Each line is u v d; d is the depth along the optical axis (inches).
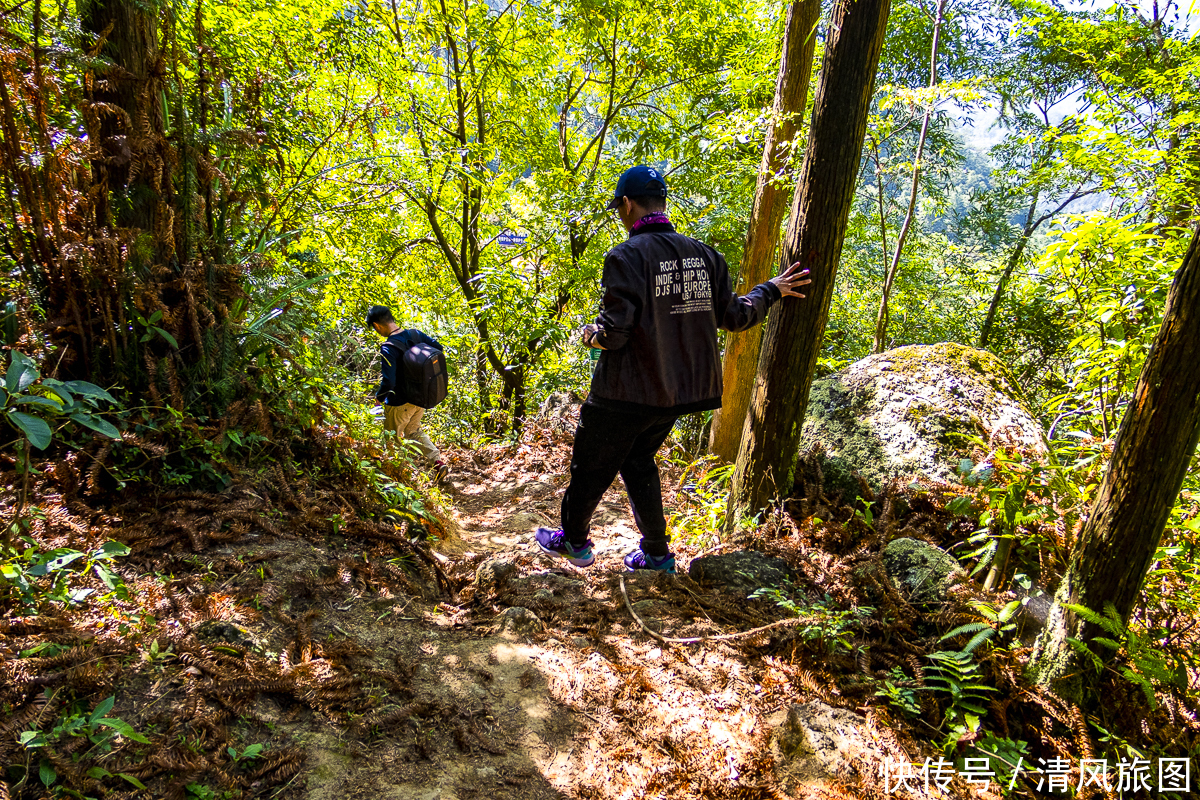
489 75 445.7
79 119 107.5
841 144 110.4
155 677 70.9
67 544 84.1
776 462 125.8
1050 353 402.6
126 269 101.6
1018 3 384.8
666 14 417.4
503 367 465.4
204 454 109.1
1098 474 109.4
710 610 107.7
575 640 98.2
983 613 91.3
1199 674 92.0
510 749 75.7
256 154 127.2
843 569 112.3
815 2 205.0
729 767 75.6
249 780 63.9
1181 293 73.2
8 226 99.1
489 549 145.7
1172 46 307.7
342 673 79.7
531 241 470.3
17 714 61.3
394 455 156.7
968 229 585.0
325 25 306.0
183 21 146.2
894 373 145.9
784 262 120.3
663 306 97.5
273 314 126.6
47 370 96.7
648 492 117.4
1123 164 199.0
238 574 93.1
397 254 447.5
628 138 468.1
